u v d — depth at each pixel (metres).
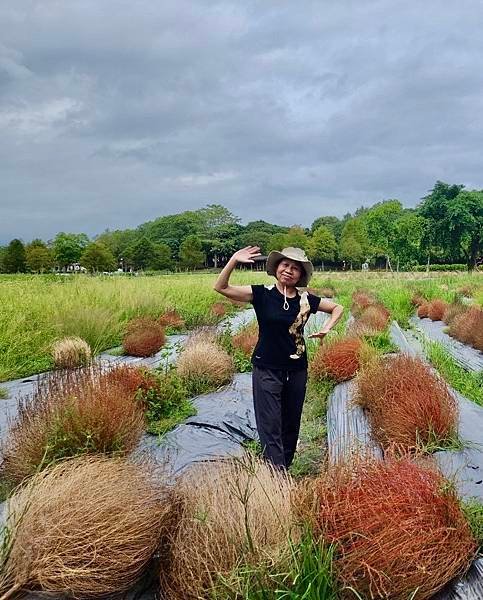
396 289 23.84
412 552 2.59
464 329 12.21
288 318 4.17
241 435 5.65
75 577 2.72
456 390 6.95
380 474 2.98
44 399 4.98
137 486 3.14
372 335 10.01
